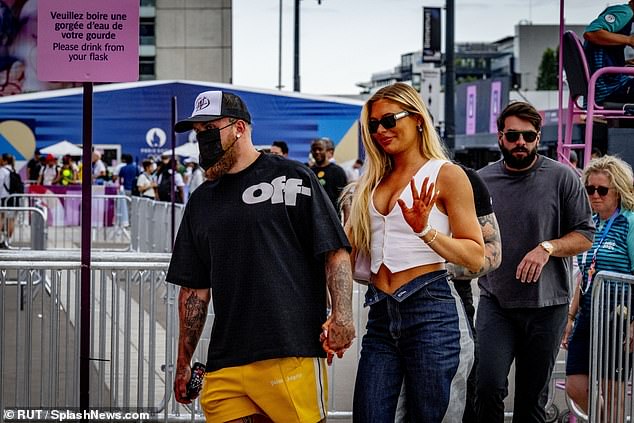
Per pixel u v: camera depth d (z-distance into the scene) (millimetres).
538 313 5273
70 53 5137
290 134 26594
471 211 4191
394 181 4293
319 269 4250
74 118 26562
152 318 5934
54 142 26516
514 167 5348
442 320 4141
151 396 5988
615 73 6883
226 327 4191
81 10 5129
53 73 5145
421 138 4293
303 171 4219
